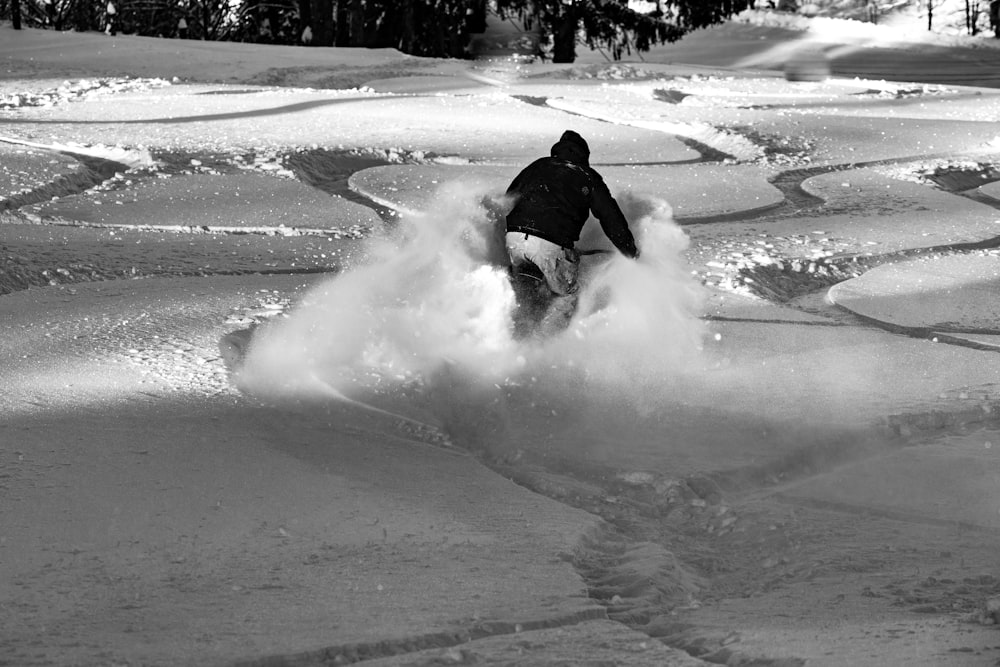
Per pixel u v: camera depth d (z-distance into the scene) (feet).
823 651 41.83
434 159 206.69
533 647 43.50
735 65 611.88
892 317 121.60
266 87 303.48
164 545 57.00
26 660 41.81
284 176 185.06
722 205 177.17
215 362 93.20
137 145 200.13
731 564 59.82
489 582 51.98
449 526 61.00
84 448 71.82
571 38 569.64
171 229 150.61
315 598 49.62
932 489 70.79
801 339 108.68
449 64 403.95
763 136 241.35
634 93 320.70
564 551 57.00
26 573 52.75
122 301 113.80
